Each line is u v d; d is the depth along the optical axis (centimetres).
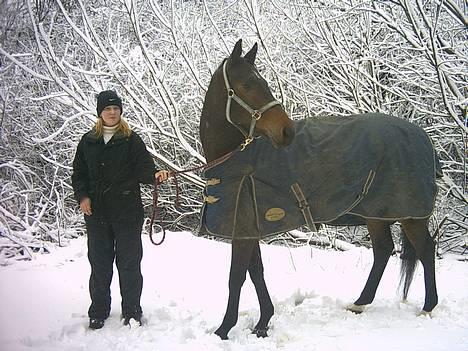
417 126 463
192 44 841
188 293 541
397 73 785
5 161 859
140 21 1007
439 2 696
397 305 485
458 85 799
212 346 385
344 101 805
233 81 397
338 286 570
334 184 423
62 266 651
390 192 438
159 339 400
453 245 775
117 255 439
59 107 866
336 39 799
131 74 802
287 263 671
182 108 909
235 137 413
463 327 422
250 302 509
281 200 414
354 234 845
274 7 865
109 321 451
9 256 707
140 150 440
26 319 453
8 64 905
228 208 404
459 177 812
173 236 783
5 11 925
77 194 436
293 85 795
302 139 429
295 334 412
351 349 374
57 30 1004
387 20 758
